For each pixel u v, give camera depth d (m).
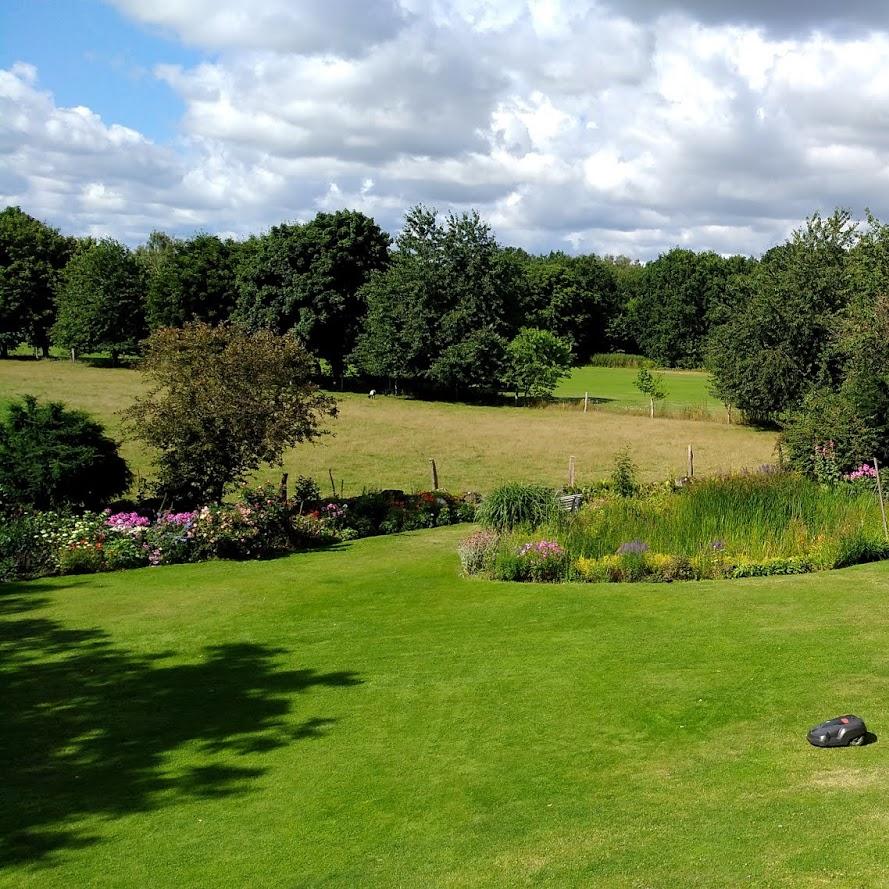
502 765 7.80
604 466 32.12
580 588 14.16
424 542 18.84
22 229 75.75
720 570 14.74
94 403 45.09
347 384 62.56
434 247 55.41
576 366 102.06
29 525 16.72
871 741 7.77
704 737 8.13
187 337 19.48
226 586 14.94
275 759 8.18
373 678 10.28
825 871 5.55
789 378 39.31
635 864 5.88
